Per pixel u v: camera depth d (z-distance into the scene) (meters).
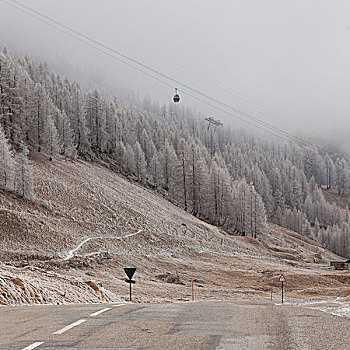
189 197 114.12
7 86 99.19
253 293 44.97
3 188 68.56
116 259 57.25
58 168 93.69
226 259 71.31
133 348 5.90
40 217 64.44
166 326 8.02
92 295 21.22
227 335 7.00
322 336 6.91
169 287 44.44
